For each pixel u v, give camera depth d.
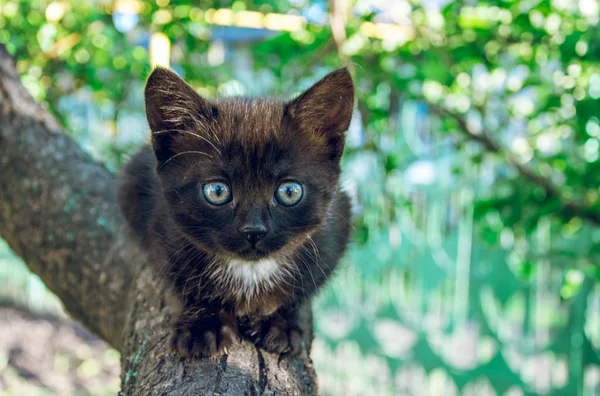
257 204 0.28
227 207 0.28
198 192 0.28
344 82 0.29
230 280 0.29
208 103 0.29
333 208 0.32
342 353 0.76
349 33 0.50
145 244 0.31
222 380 0.24
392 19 0.52
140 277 0.33
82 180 0.39
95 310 0.36
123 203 0.34
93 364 0.86
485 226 0.51
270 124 0.29
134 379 0.26
